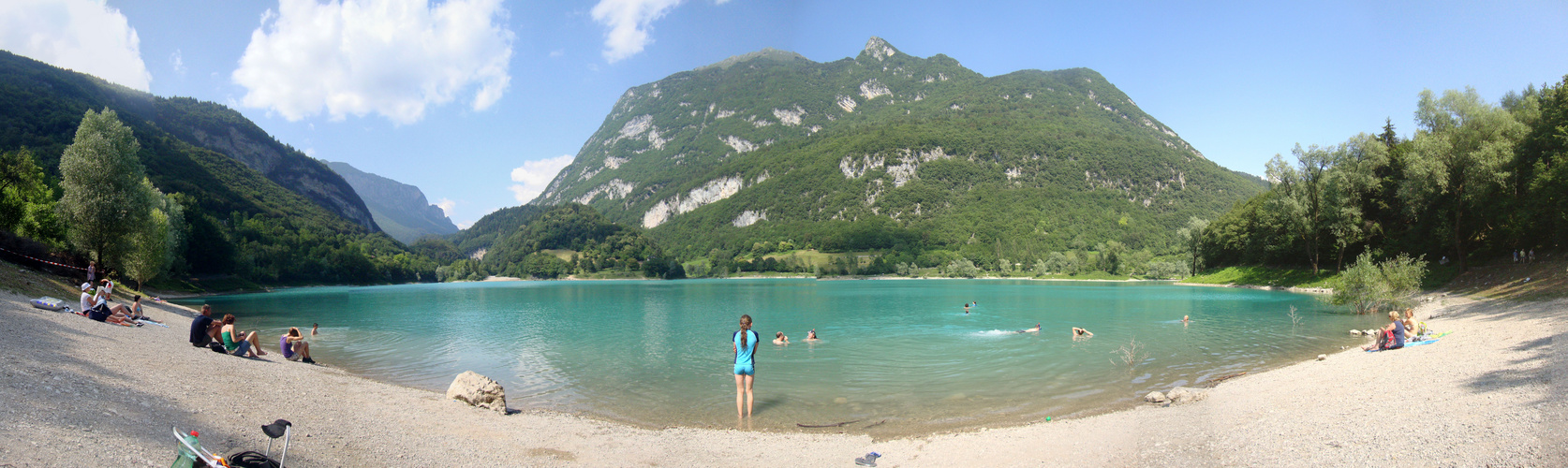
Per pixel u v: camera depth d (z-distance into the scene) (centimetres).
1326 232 7081
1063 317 4500
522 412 1578
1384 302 4175
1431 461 836
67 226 4616
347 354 2770
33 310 2061
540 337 3584
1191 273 12838
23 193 5384
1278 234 7788
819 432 1396
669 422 1513
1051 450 1127
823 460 1137
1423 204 5647
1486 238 5200
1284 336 2972
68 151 4478
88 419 855
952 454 1154
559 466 1039
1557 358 1455
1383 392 1366
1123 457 1039
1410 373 1581
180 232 8088
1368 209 6762
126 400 1028
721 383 2047
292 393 1446
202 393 1227
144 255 5125
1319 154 6912
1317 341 2753
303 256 15788
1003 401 1708
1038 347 2812
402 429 1205
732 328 4212
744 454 1177
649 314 5662
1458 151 5034
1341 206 6506
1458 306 3766
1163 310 4972
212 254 10081
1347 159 6519
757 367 2369
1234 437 1098
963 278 19038
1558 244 4441
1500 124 4981
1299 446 994
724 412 1628
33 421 784
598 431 1363
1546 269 3978
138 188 4862
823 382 2038
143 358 1523
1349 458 899
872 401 1742
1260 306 5106
